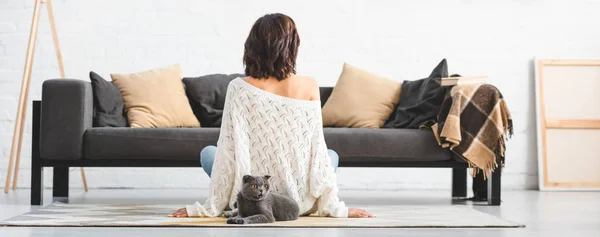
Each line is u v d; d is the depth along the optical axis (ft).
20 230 9.20
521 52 18.61
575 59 18.63
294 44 9.96
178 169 18.35
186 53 18.25
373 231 9.26
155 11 18.22
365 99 15.12
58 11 18.10
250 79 9.93
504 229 9.85
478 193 15.20
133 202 13.87
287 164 9.87
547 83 18.60
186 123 14.98
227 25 18.33
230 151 9.82
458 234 9.20
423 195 16.52
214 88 15.47
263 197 9.44
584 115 18.63
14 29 18.04
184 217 10.35
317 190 10.09
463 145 13.42
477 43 18.53
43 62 18.06
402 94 15.24
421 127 13.87
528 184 18.69
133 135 13.14
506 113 13.64
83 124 13.16
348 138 13.26
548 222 10.86
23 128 16.62
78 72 18.10
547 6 18.65
